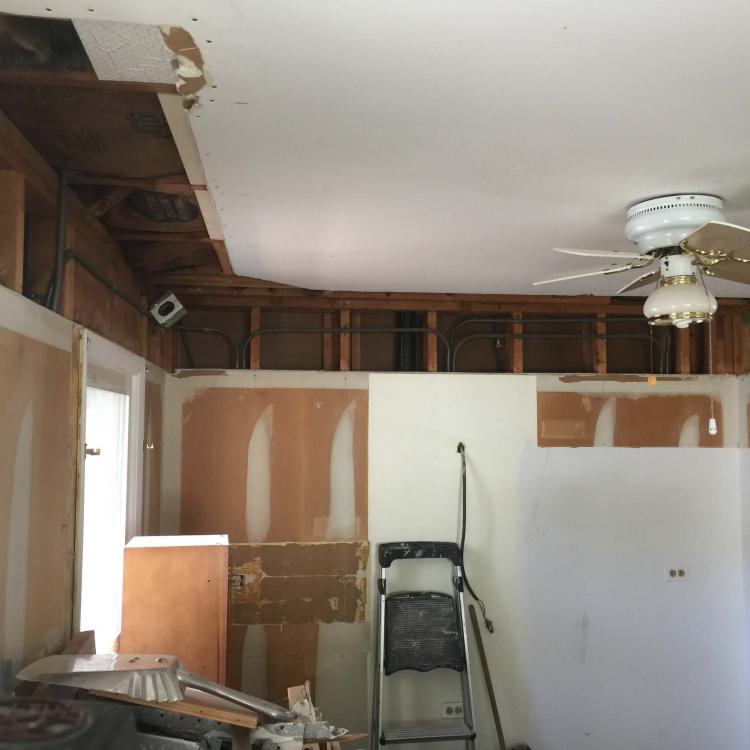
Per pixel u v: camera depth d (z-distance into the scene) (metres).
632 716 3.48
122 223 2.30
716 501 3.62
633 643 3.51
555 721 3.43
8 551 1.44
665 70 1.22
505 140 1.54
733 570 3.60
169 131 1.65
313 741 1.64
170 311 2.99
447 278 3.03
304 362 3.63
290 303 3.48
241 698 1.53
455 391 3.52
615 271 2.10
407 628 3.25
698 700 3.52
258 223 2.20
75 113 1.57
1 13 1.10
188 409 3.38
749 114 1.40
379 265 2.78
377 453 3.45
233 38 1.12
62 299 1.84
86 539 2.17
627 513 3.56
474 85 1.27
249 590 3.30
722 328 3.73
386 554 3.26
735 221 2.14
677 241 1.89
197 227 2.36
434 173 1.74
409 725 3.33
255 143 1.55
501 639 3.43
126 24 1.09
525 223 2.18
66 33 1.21
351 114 1.40
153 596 2.09
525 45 1.13
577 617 3.49
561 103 1.35
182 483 3.34
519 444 3.53
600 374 3.62
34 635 1.59
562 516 3.52
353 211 2.06
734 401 3.68
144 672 1.41
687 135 1.50
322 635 3.31
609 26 1.07
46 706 1.10
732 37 1.11
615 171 1.72
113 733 1.11
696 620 3.56
